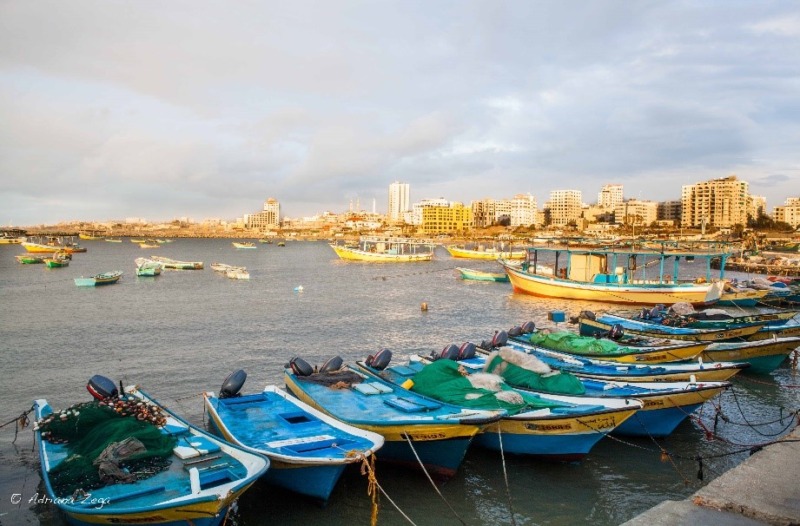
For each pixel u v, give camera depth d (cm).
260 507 1609
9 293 6950
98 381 1847
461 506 1628
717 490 1068
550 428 1744
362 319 4981
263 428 1706
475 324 4766
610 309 5631
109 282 8131
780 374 3047
